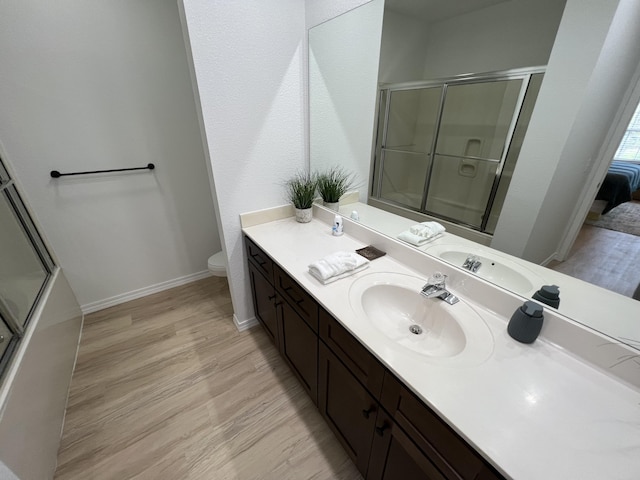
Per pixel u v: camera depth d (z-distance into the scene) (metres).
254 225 1.81
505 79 0.88
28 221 1.73
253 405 1.52
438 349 0.99
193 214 2.45
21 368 1.13
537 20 0.78
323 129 1.71
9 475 0.91
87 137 1.84
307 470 1.25
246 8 1.36
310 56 1.61
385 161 1.39
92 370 1.71
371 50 1.30
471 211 1.08
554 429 0.64
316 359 1.26
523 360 0.81
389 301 1.21
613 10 0.65
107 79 1.80
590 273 0.81
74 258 2.03
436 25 1.03
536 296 0.92
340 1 1.36
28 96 1.61
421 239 1.28
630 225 0.71
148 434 1.38
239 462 1.27
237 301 1.97
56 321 1.60
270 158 1.73
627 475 0.56
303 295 1.22
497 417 0.66
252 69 1.48
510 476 0.55
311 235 1.67
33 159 1.71
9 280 1.40
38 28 1.54
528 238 0.94
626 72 0.64
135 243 2.25
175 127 2.13
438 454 0.72
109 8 1.68
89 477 1.21
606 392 0.73
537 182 0.88
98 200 2.00
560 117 0.79
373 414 0.94
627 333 0.76
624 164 0.69
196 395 1.57
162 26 1.87
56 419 1.34
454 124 1.06
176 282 2.57
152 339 1.96
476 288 1.06
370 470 1.07
